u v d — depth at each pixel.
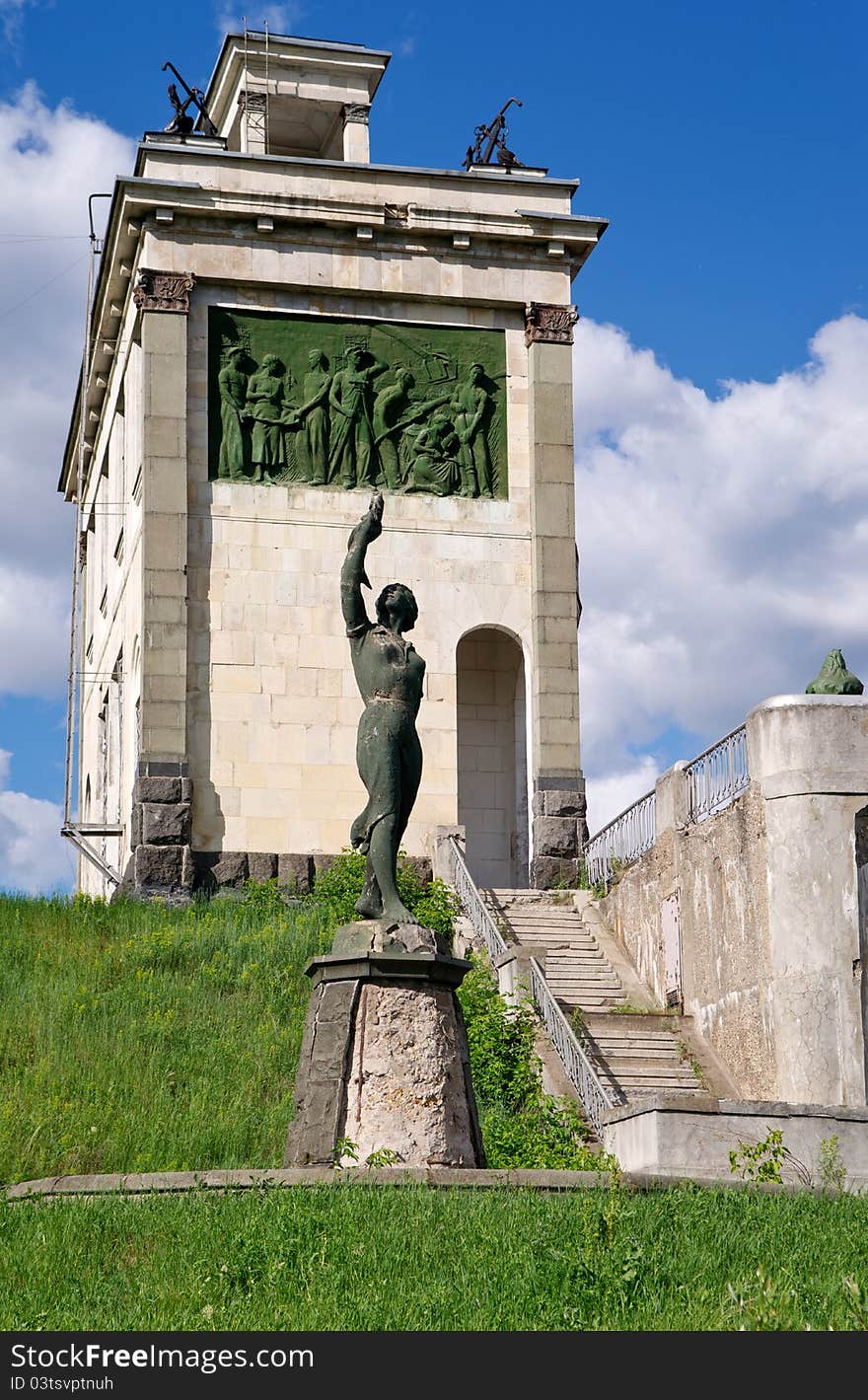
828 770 26.05
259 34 42.84
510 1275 13.09
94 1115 23.00
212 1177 16.95
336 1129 17.30
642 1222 14.68
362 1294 12.65
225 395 38.66
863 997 25.38
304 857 37.00
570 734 38.62
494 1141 23.41
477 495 39.53
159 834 36.44
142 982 29.20
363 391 39.31
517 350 40.38
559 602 39.12
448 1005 17.86
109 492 46.72
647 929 30.94
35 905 34.00
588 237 40.53
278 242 39.34
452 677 38.62
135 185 38.50
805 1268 13.52
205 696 37.38
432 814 37.94
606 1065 27.08
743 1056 26.58
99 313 43.91
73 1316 12.43
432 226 39.84
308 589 38.25
